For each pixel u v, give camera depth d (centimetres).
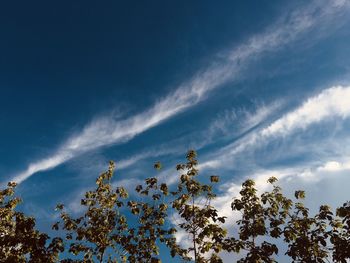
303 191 1473
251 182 1448
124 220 1711
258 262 1277
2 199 1698
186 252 1587
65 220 1703
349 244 1275
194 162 1614
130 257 1608
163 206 1684
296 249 1304
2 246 1450
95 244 1655
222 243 1359
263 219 1390
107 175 1841
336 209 1356
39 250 1427
